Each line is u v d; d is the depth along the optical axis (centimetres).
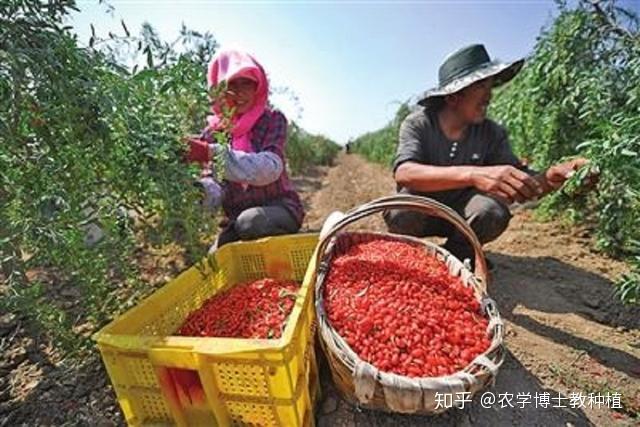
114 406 173
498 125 256
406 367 136
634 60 247
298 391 141
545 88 346
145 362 142
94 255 170
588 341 205
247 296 194
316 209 514
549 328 216
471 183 191
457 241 258
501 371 186
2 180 133
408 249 194
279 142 240
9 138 123
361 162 1496
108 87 136
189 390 145
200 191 178
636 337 208
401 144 241
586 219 338
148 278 265
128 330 156
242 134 233
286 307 181
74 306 228
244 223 239
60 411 171
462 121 235
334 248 200
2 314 228
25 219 138
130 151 150
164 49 179
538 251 305
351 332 147
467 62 221
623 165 168
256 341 129
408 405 125
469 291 167
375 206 168
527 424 160
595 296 242
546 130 351
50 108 122
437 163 245
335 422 162
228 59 225
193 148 183
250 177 217
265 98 233
